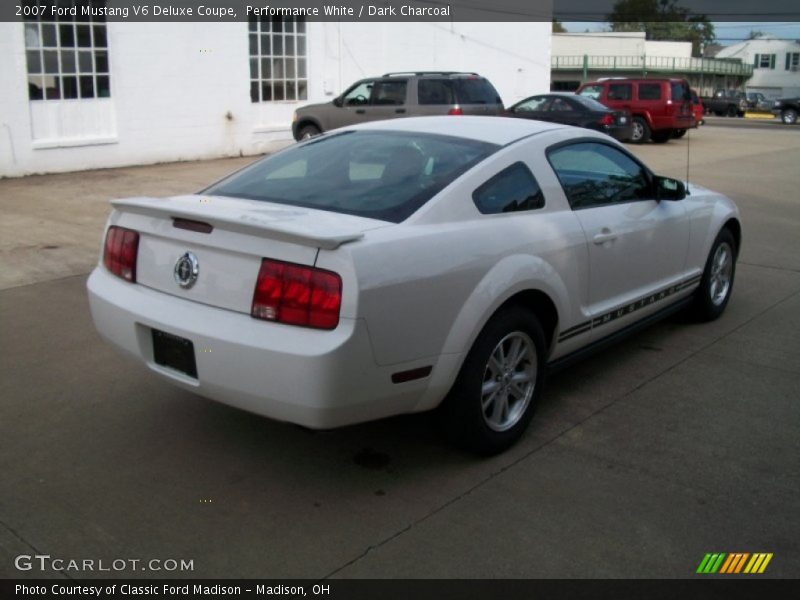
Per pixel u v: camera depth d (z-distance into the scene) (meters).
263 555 3.23
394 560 3.20
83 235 8.93
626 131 20.73
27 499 3.62
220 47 16.69
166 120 15.98
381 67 20.55
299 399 3.24
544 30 25.22
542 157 4.41
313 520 3.48
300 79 18.66
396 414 3.60
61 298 6.57
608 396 4.81
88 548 3.27
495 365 3.95
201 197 4.14
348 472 3.89
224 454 4.05
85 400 4.66
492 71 23.95
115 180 13.45
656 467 3.95
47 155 14.07
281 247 3.32
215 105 16.84
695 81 64.44
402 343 3.41
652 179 5.29
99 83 14.77
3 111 13.32
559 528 3.42
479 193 3.95
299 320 3.26
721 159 18.36
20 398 4.67
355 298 3.20
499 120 4.85
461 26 22.53
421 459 4.02
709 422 4.46
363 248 3.29
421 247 3.50
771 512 3.56
